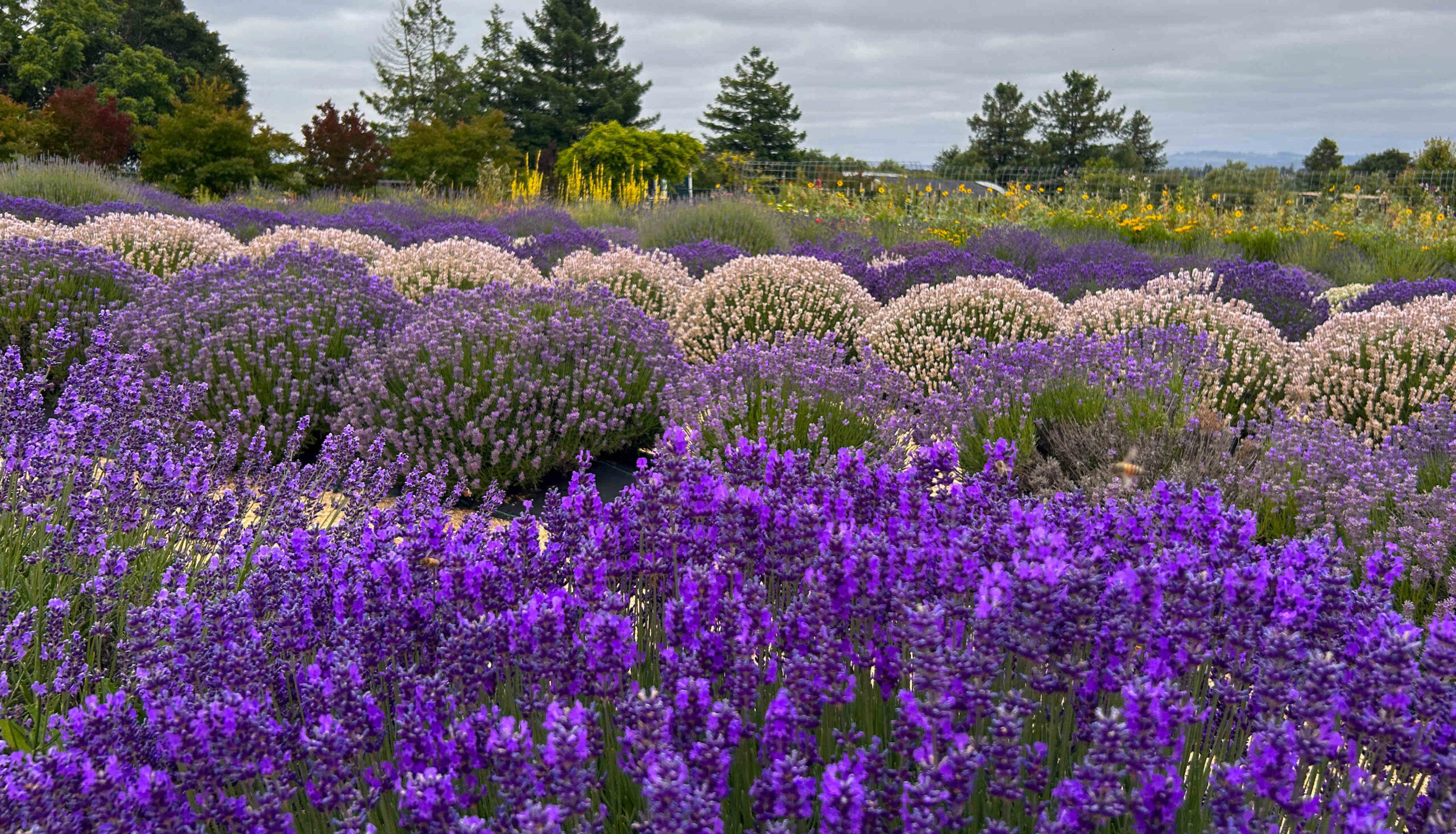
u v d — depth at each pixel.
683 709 2.17
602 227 19.56
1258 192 26.05
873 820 1.92
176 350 6.73
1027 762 2.06
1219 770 1.93
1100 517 3.23
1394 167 62.25
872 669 2.66
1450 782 2.01
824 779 1.92
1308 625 2.55
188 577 3.60
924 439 5.87
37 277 8.07
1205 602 2.37
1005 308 8.77
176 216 17.97
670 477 3.06
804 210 23.00
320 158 30.36
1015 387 6.32
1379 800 1.95
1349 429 6.24
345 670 2.18
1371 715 2.12
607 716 2.35
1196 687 2.54
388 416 6.10
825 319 9.91
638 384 7.02
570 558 3.06
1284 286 10.80
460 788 2.12
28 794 1.90
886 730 2.53
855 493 3.44
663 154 39.59
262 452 5.08
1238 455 5.61
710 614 2.63
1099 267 12.36
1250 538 2.94
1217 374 6.99
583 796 1.94
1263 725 2.10
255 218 18.09
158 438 4.47
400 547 2.92
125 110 48.53
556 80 60.78
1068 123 70.00
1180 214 20.75
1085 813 1.87
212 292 7.48
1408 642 2.11
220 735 2.07
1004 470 3.56
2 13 49.03
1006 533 2.83
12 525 3.80
